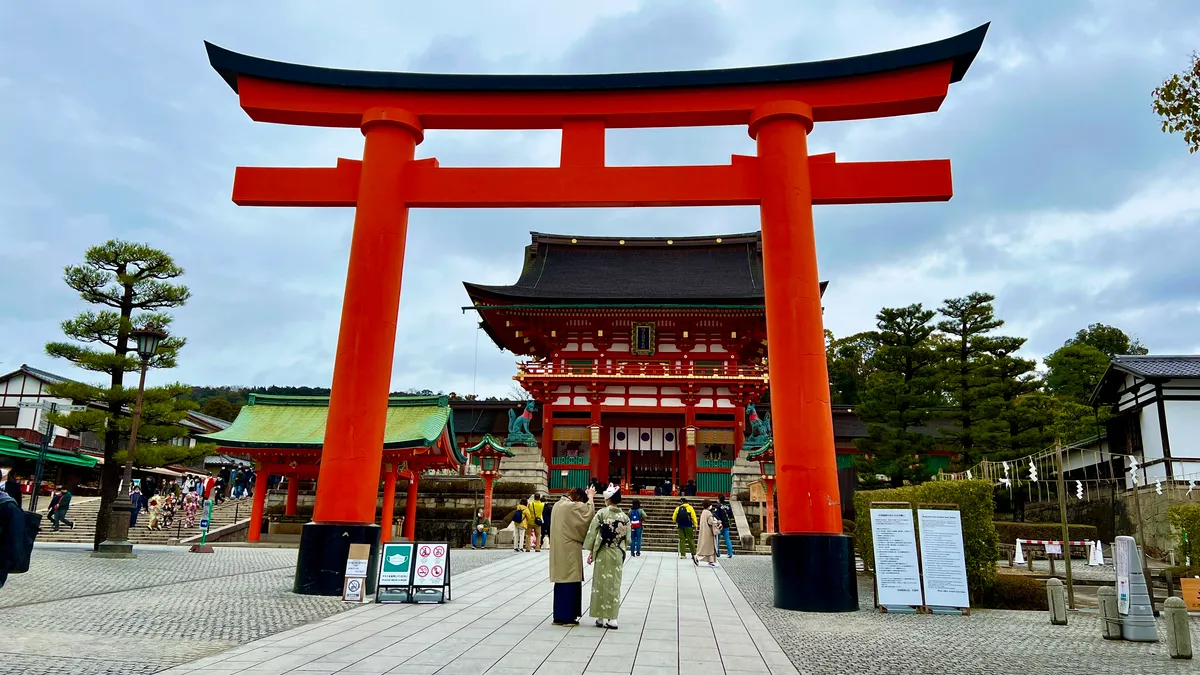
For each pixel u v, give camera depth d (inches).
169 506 1288.1
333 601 479.2
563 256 2097.7
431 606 475.2
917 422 1536.7
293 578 617.3
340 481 522.3
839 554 485.4
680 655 328.2
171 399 947.3
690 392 1683.1
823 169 558.6
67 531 1157.1
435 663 300.2
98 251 905.5
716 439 1699.1
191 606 445.4
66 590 508.7
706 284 1900.8
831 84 564.1
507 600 510.3
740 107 569.3
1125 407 1457.9
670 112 574.6
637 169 565.6
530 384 1720.0
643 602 515.5
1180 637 349.7
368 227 559.8
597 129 583.8
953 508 518.3
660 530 1250.0
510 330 1879.9
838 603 478.9
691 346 1770.4
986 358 1590.8
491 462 1227.2
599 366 1718.8
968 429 1544.0
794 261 527.8
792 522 499.2
